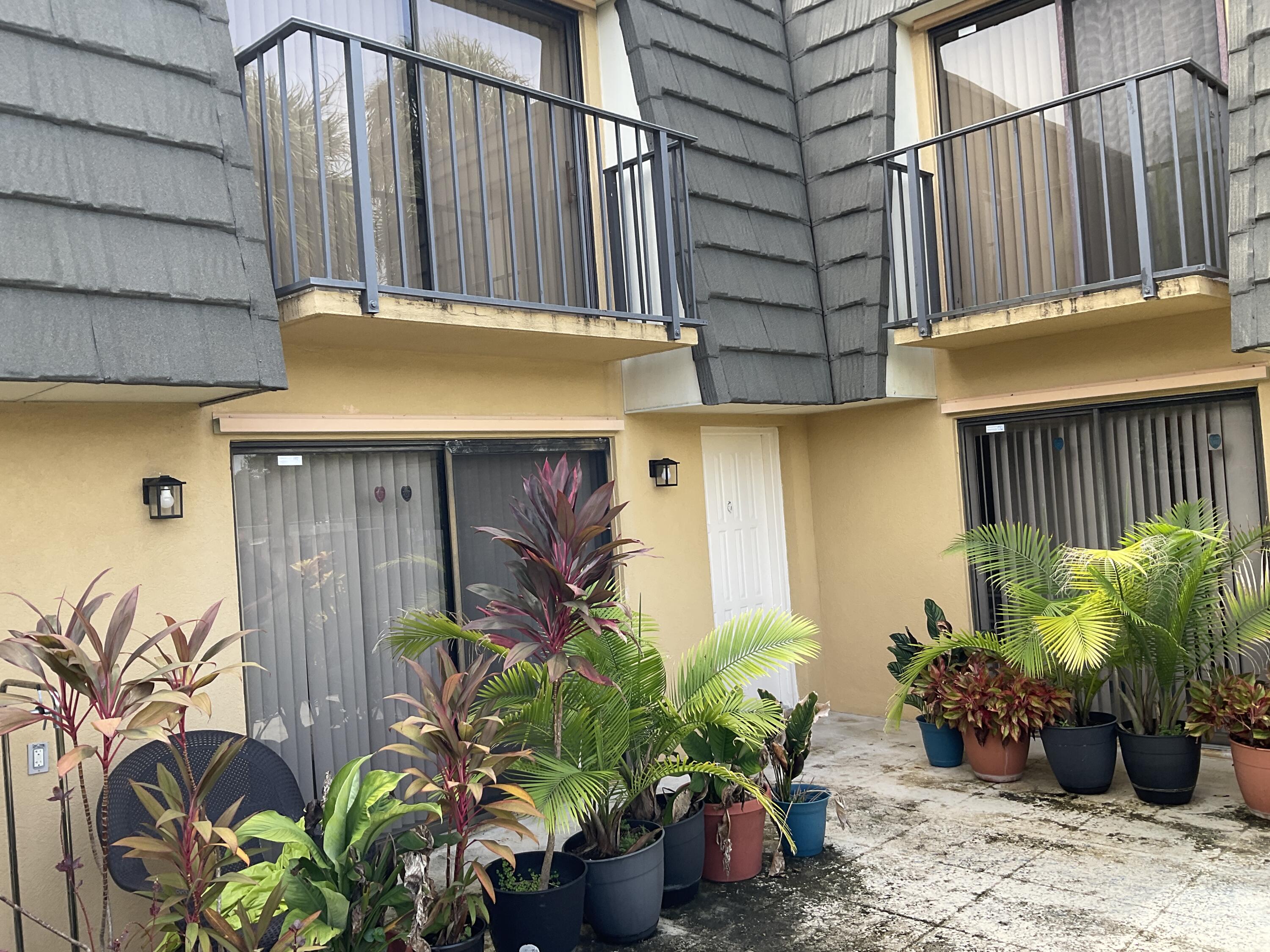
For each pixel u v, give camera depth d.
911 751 6.11
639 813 4.23
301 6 4.75
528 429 5.42
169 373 3.52
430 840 3.44
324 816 3.49
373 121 4.95
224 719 4.18
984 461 6.49
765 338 5.92
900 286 6.37
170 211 3.60
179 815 2.86
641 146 5.49
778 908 4.03
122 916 3.80
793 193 6.46
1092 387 5.81
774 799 4.50
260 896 3.33
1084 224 5.87
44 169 3.32
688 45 5.98
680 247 5.64
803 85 6.70
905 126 6.41
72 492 3.82
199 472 4.19
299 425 4.47
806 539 7.34
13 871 3.28
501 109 4.62
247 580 4.45
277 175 4.57
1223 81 5.32
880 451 6.93
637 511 6.07
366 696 4.84
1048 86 6.03
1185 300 5.01
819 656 7.33
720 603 6.74
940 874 4.23
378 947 3.22
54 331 3.27
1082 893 3.94
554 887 3.66
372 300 4.03
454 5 5.38
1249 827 4.52
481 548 5.39
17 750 3.61
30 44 3.36
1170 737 4.81
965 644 5.47
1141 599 4.84
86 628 2.78
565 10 5.91
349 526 4.83
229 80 3.90
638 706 3.96
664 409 5.89
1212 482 5.57
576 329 4.84
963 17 6.32
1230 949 3.41
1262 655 5.41
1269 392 5.26
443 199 5.19
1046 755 5.75
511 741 3.88
